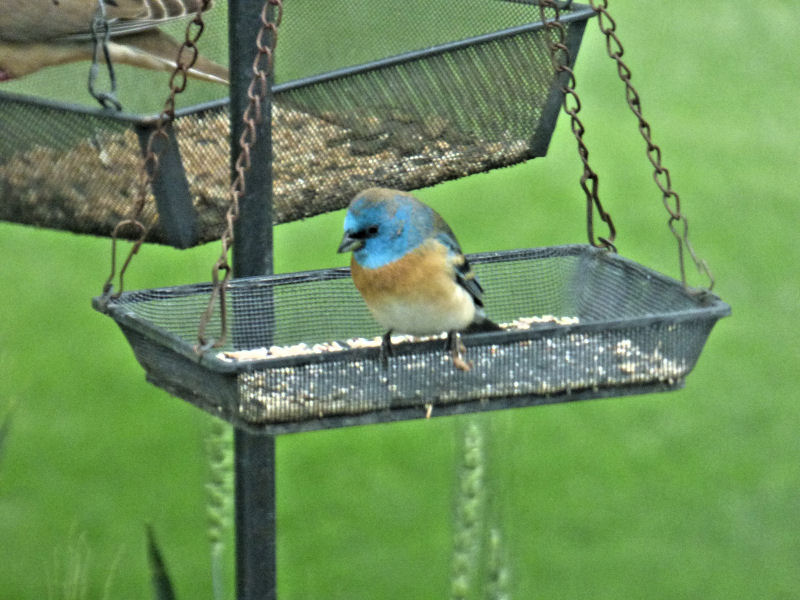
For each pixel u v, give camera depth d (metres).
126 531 13.09
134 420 14.84
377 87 11.58
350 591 12.43
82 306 16.62
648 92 22.62
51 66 12.23
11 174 11.32
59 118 10.71
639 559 13.05
